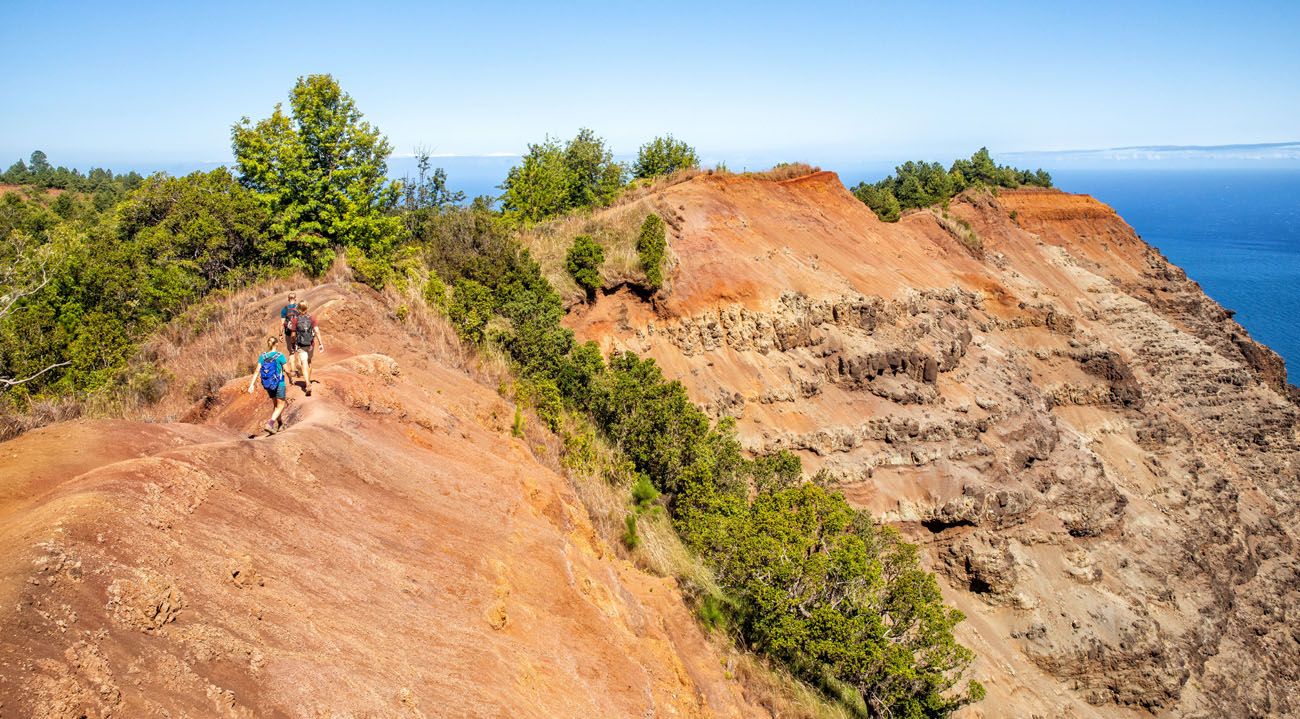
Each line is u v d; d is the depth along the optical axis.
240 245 29.58
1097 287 72.81
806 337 41.72
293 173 30.20
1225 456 61.78
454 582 11.06
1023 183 96.25
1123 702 34.94
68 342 21.06
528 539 13.48
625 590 15.65
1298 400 82.69
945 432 40.41
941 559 37.62
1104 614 36.62
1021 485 40.25
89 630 6.25
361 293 23.73
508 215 51.66
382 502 11.66
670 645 15.15
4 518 7.70
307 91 30.86
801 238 49.84
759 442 37.16
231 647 7.19
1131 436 55.69
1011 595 36.19
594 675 11.73
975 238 65.81
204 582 7.68
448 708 8.70
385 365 16.62
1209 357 69.69
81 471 9.00
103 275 24.89
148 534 7.62
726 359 39.75
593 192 60.34
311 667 7.71
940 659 22.81
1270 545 53.56
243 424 13.75
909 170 88.00
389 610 9.57
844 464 37.91
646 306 40.00
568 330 31.39
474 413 19.42
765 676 18.97
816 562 21.23
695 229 45.03
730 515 24.42
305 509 10.16
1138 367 65.19
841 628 20.50
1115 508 43.59
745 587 21.64
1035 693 33.28
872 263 52.06
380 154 32.78
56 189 109.38
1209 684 38.12
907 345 44.59
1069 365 57.78
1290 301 179.00
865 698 22.23
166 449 10.34
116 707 5.87
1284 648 45.62
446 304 27.33
